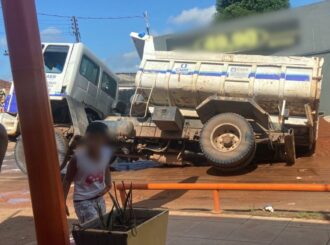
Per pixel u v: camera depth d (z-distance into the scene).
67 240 3.82
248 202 8.73
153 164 14.02
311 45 20.69
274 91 11.82
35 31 3.68
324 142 14.86
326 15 21.95
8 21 3.64
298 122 12.18
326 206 8.08
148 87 12.63
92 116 13.76
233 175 11.41
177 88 12.41
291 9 17.23
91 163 5.03
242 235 6.15
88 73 13.46
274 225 6.58
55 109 12.95
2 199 10.03
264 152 12.69
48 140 3.71
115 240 3.59
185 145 12.77
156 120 11.96
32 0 3.67
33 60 3.65
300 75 11.73
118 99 15.12
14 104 12.70
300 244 5.68
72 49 12.90
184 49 12.58
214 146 11.25
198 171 12.23
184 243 5.89
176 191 10.13
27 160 3.71
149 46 12.85
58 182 3.76
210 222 6.88
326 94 24.25
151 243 3.89
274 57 12.02
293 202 8.55
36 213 3.75
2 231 7.08
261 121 11.71
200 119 12.30
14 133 12.67
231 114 11.26
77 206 5.05
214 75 12.18
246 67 12.09
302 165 12.04
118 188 7.32
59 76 12.71
